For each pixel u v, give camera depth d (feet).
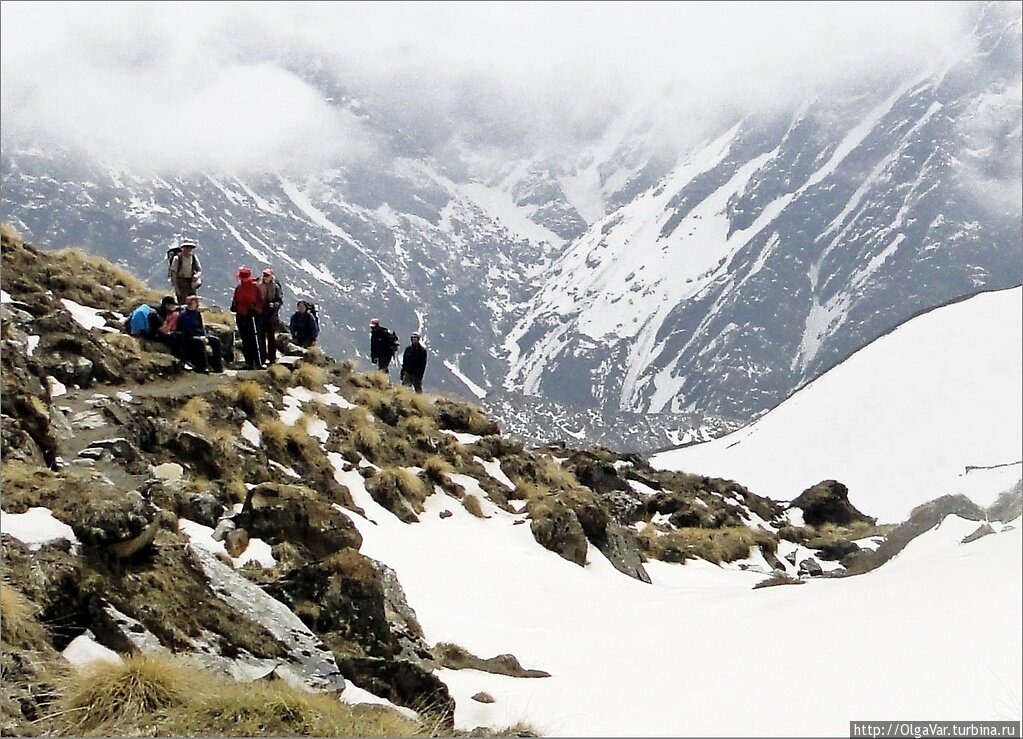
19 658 30.76
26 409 54.24
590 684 39.83
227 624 37.27
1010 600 27.07
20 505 36.78
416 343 113.70
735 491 158.40
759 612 44.32
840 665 26.94
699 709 26.91
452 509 80.59
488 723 37.22
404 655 41.11
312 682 36.68
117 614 34.50
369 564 43.50
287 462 73.61
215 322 100.63
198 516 53.11
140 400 68.90
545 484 99.91
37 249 98.78
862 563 65.77
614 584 72.59
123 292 99.76
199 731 30.45
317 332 108.17
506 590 63.46
